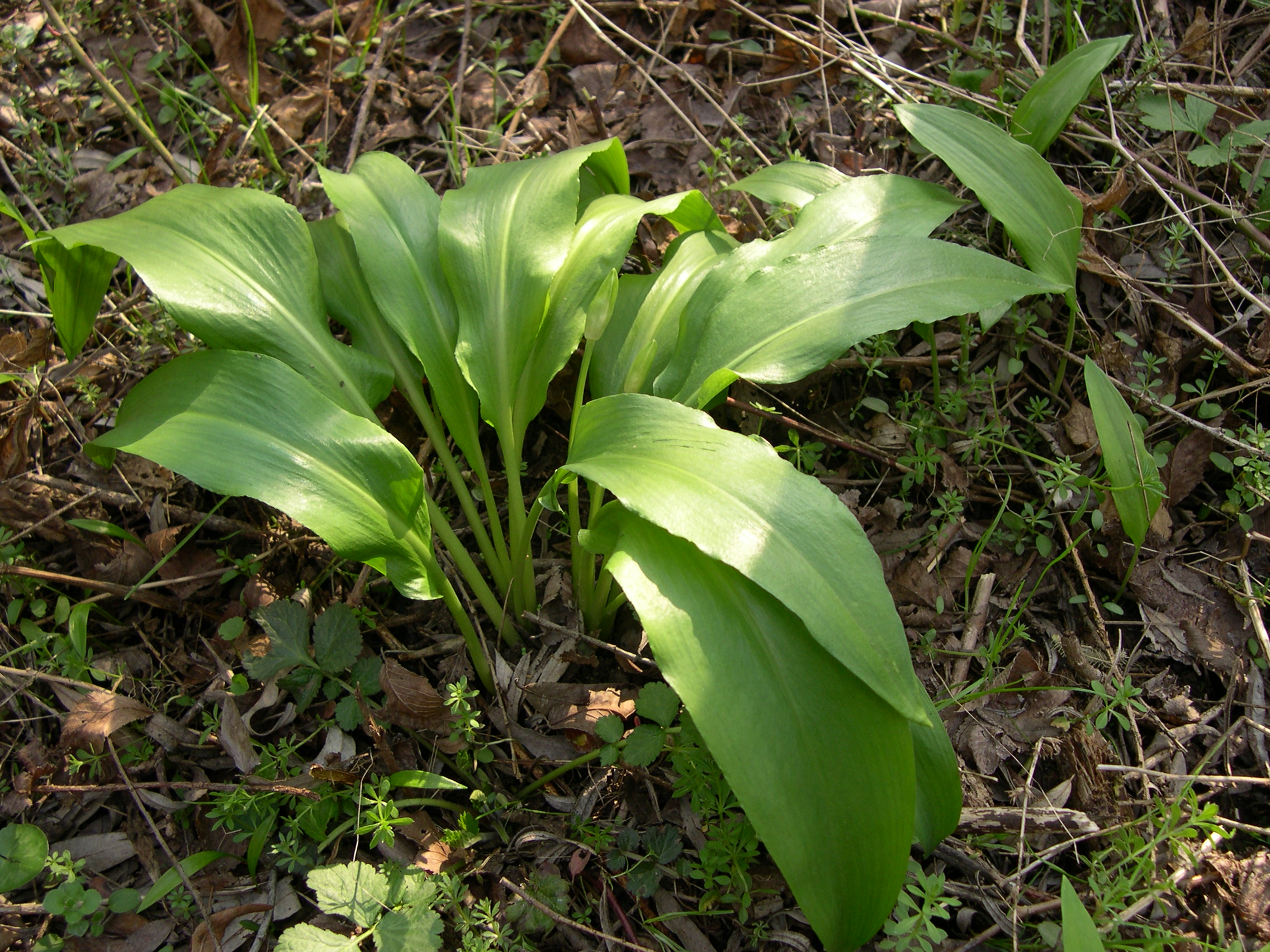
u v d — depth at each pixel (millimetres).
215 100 693
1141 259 598
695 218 548
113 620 524
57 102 685
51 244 459
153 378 454
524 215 491
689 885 454
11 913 439
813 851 364
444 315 497
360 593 516
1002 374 580
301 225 492
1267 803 473
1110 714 486
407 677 469
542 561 538
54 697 503
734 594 386
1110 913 432
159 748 485
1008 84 633
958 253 457
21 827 439
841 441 551
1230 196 606
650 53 698
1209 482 550
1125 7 664
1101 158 629
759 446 400
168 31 725
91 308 503
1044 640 519
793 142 664
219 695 496
